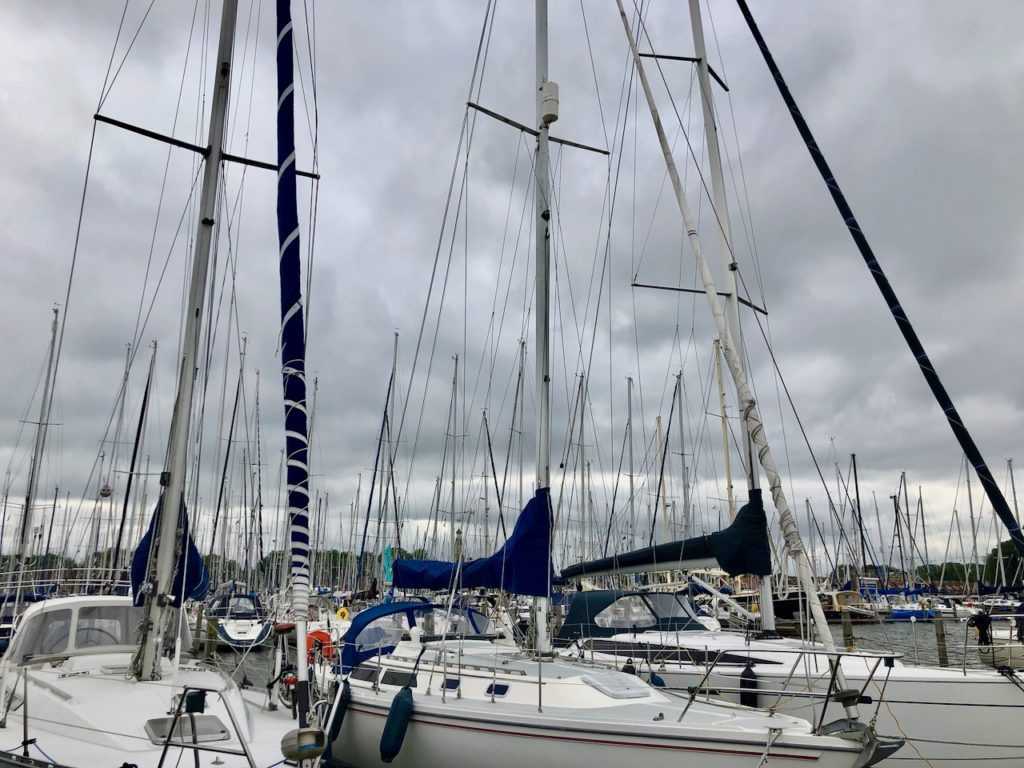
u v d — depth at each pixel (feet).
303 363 14.76
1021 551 22.68
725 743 17.87
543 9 31.17
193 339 21.58
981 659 28.48
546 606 26.40
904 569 123.13
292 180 15.74
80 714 17.56
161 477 21.39
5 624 36.19
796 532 19.66
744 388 21.22
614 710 20.61
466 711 21.16
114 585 34.73
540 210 29.04
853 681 26.30
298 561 13.67
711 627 38.42
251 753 16.31
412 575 28.58
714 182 36.88
